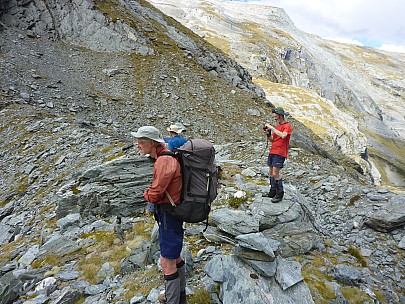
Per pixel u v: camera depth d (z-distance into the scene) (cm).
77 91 3716
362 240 914
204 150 482
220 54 6994
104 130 3011
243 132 4069
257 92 6366
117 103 3769
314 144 3584
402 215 923
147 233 933
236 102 4850
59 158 1952
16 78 3425
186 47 6206
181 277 546
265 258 603
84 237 987
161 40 5925
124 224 1015
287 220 861
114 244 912
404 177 18475
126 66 4853
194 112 4172
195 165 476
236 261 628
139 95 4188
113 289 677
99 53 5053
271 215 862
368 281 719
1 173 1916
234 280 587
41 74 3803
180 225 496
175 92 4538
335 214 1118
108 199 1149
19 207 1523
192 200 469
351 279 690
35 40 4609
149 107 3950
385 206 1005
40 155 2030
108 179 1201
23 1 4903
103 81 4309
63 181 1667
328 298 618
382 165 19562
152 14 6938
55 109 3134
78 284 726
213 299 582
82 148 2038
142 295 623
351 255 832
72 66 4403
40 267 852
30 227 1230
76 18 5256
